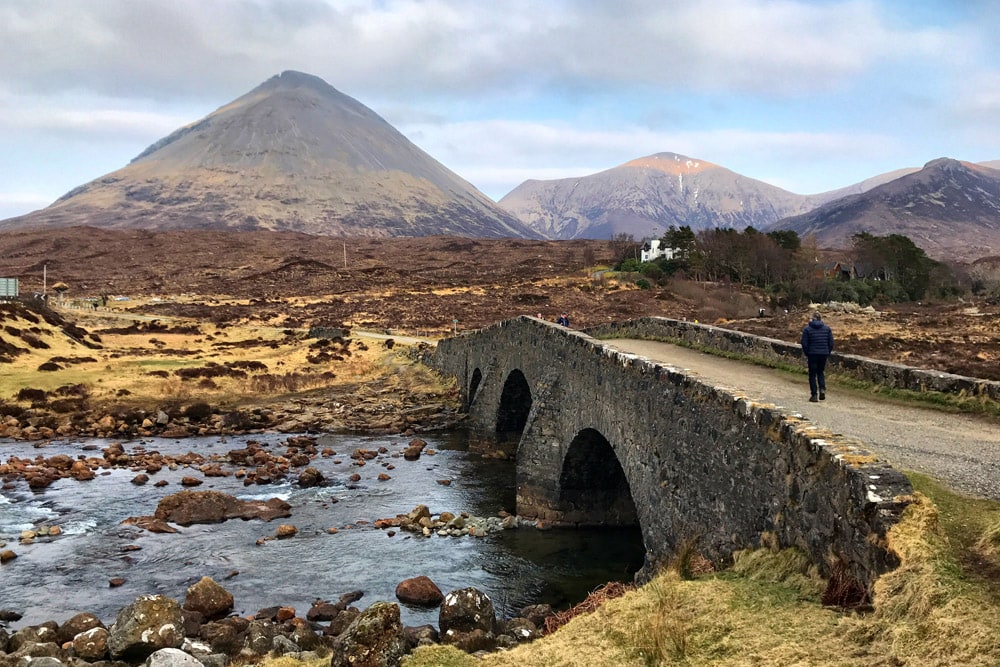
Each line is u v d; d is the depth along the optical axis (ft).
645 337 106.83
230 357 223.92
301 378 191.42
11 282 257.34
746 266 374.22
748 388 60.13
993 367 104.32
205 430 144.66
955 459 37.60
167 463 118.32
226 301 386.73
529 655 32.35
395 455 125.59
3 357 188.55
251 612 62.69
